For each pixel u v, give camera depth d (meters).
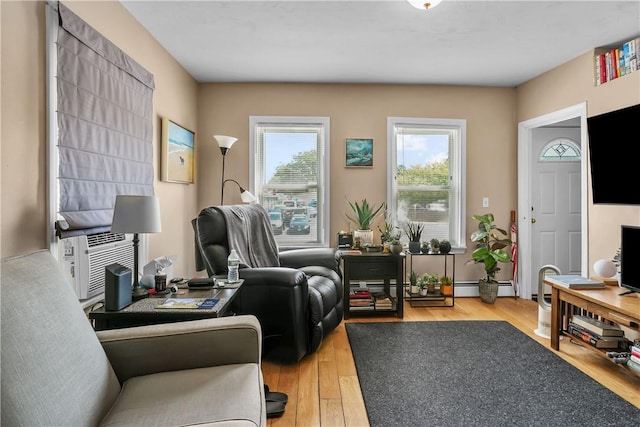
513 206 4.04
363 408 1.84
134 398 1.10
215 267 2.30
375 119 3.91
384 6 2.36
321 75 3.64
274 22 2.57
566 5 2.35
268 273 2.25
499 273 4.04
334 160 3.91
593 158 2.83
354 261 3.29
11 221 1.40
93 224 1.86
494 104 4.01
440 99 3.96
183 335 1.30
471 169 4.01
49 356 0.92
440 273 4.01
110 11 2.15
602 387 2.04
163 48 2.95
